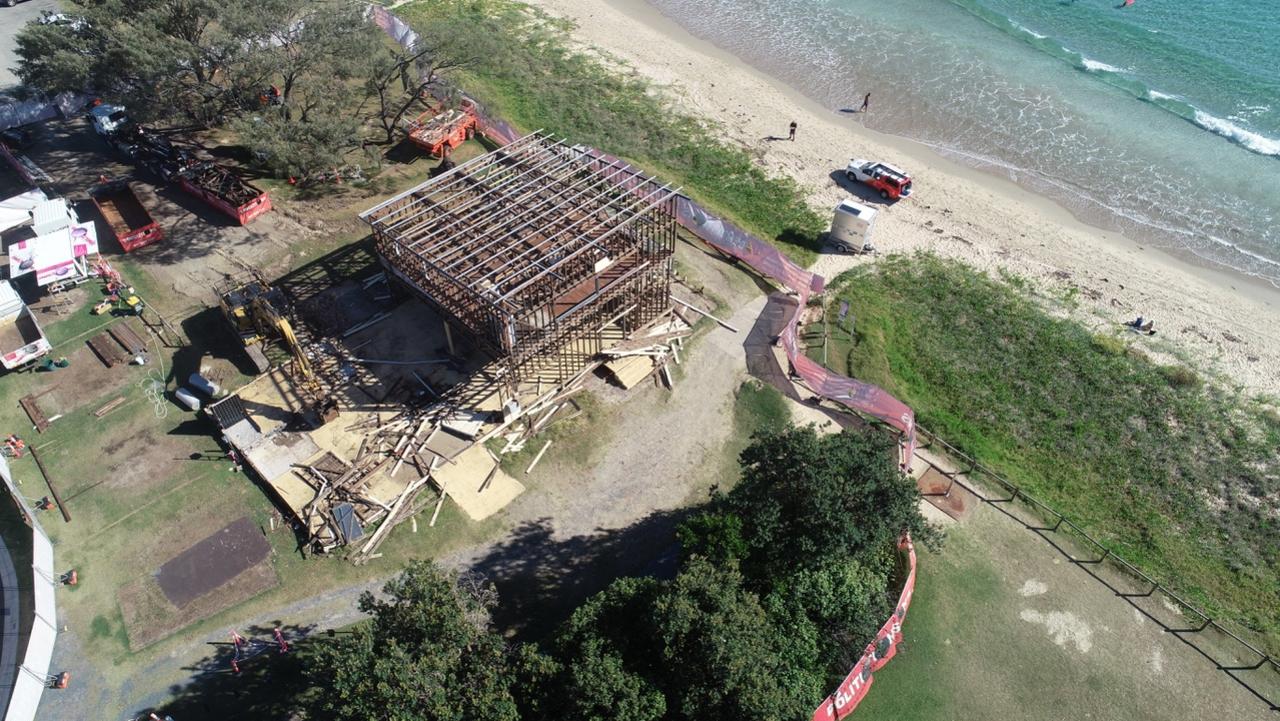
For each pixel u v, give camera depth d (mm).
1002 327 48500
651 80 72500
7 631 33812
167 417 42188
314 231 53406
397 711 25734
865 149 64812
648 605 28938
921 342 47469
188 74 56250
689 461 40531
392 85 67750
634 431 41844
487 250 42625
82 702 31781
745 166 61812
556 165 48344
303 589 35125
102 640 33625
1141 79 73062
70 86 52844
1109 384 45031
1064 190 61125
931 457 41031
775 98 71000
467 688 27219
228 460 40094
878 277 51875
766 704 26688
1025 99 70688
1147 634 34375
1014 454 41625
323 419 40750
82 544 36844
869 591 32344
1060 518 38438
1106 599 35531
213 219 54156
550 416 42250
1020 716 31812
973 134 66812
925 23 82438
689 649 28031
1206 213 58906
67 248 48344
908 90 72250
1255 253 55719
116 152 59938
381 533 36844
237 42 50938
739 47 78688
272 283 49312
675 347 45938
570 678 27578
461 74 70750
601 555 36531
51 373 44406
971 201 59500
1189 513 39000
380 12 75375
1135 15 83188
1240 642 34031
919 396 44375
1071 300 50812
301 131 51844
